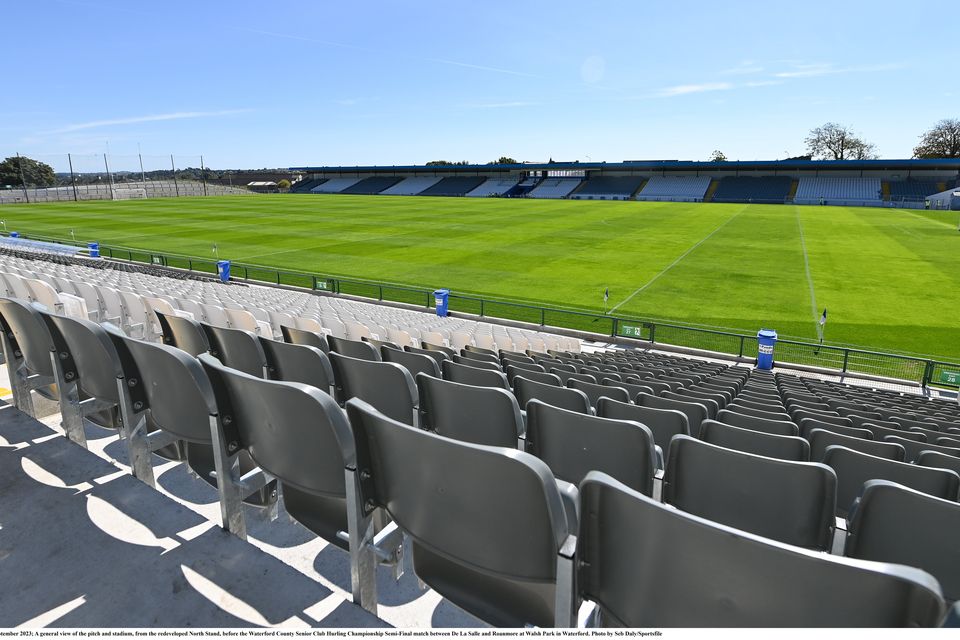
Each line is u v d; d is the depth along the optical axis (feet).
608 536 5.60
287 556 9.05
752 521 10.39
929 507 8.09
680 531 4.89
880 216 190.60
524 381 17.44
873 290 81.56
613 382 23.77
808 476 9.70
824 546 9.96
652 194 302.45
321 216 188.34
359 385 13.84
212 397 7.92
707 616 5.06
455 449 6.00
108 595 6.47
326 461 7.29
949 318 68.08
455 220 176.76
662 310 72.28
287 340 22.90
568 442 11.93
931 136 346.33
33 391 12.74
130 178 316.40
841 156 367.25
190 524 7.86
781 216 191.11
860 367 53.78
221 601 6.41
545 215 195.62
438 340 37.32
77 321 9.66
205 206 233.14
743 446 14.79
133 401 9.25
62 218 179.52
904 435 20.66
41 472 9.18
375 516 8.55
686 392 25.22
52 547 7.31
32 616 6.11
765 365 52.08
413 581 8.66
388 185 385.70
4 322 11.96
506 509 5.99
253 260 105.09
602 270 96.68
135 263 97.40
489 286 85.30
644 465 11.24
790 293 80.18
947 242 126.72
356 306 64.75
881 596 4.17
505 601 6.82
